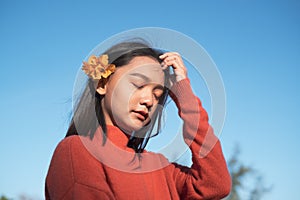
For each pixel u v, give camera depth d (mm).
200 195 2004
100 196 1791
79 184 1804
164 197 1982
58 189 1832
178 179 2074
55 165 1876
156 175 2006
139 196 1883
